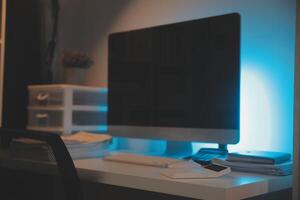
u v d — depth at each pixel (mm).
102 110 2096
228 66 1494
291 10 1562
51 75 2252
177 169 1255
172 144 1741
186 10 1879
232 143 1466
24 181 1520
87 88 2018
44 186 1496
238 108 1457
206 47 1566
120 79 1883
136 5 2086
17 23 2117
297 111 1172
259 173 1297
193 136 1585
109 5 2211
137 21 2078
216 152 1520
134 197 1909
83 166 1388
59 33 2312
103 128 2098
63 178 1157
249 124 1668
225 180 1134
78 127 1972
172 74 1676
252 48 1677
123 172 1252
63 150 1137
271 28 1621
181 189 1088
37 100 2031
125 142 2102
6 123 2057
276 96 1594
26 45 2154
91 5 2293
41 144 1413
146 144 2012
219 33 1530
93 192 2072
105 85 2188
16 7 2113
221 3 1769
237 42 1475
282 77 1581
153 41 1758
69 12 2361
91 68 2268
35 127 2027
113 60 1920
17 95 2113
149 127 1746
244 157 1340
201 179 1135
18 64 2119
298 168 1163
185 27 1642
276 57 1601
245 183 1088
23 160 1500
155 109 1730
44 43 2227
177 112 1648
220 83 1514
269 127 1609
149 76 1764
